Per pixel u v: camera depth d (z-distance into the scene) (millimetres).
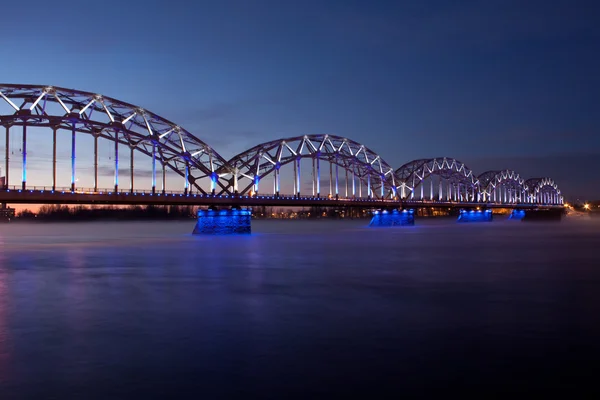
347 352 24875
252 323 30750
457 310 34062
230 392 20203
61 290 43188
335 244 96500
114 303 37312
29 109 83375
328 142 143500
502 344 25938
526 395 19672
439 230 156125
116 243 102375
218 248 87875
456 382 20953
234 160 123750
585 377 21359
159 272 55188
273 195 125812
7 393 20281
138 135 99000
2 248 89562
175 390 20422
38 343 26656
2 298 39406
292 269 57438
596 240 106812
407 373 21953
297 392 20125
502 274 52156
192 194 108875
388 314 32969
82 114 90125
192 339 27281
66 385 20984
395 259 68188
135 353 24906
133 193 97750
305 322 30891
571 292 40875
